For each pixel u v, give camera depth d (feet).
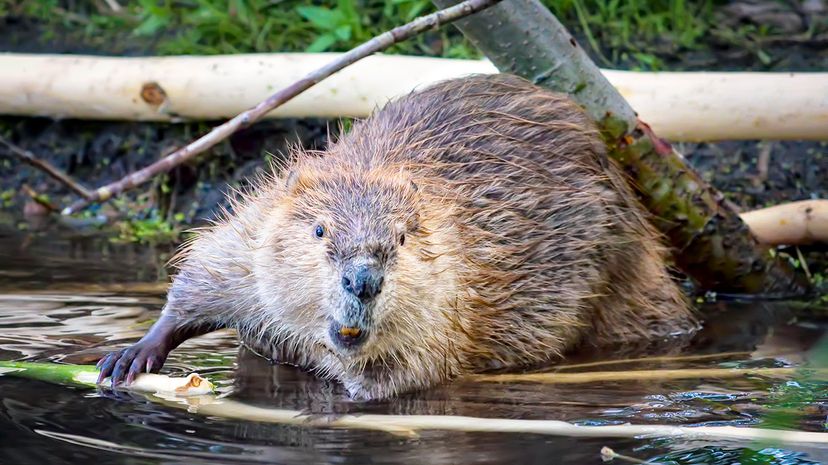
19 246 37.60
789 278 35.01
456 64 37.45
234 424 22.21
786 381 25.99
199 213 41.37
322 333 24.81
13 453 19.98
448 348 25.96
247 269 26.40
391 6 43.42
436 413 23.56
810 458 20.56
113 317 29.66
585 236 29.25
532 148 29.32
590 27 44.27
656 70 42.29
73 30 45.88
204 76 39.65
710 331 31.22
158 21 44.39
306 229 24.61
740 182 39.52
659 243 32.22
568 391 25.36
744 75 36.47
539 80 30.78
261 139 41.57
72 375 24.81
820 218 34.81
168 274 34.42
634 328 30.76
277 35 44.04
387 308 23.58
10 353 26.25
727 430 22.08
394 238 23.86
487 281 27.45
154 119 41.16
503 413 23.50
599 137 30.50
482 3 24.13
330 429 22.06
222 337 29.45
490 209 28.07
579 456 20.57
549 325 28.58
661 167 31.86
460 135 29.14
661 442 21.42
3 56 42.04
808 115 35.55
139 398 23.65
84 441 20.76
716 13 46.57
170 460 19.86
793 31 45.62
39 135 43.65
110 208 42.22
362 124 30.12
